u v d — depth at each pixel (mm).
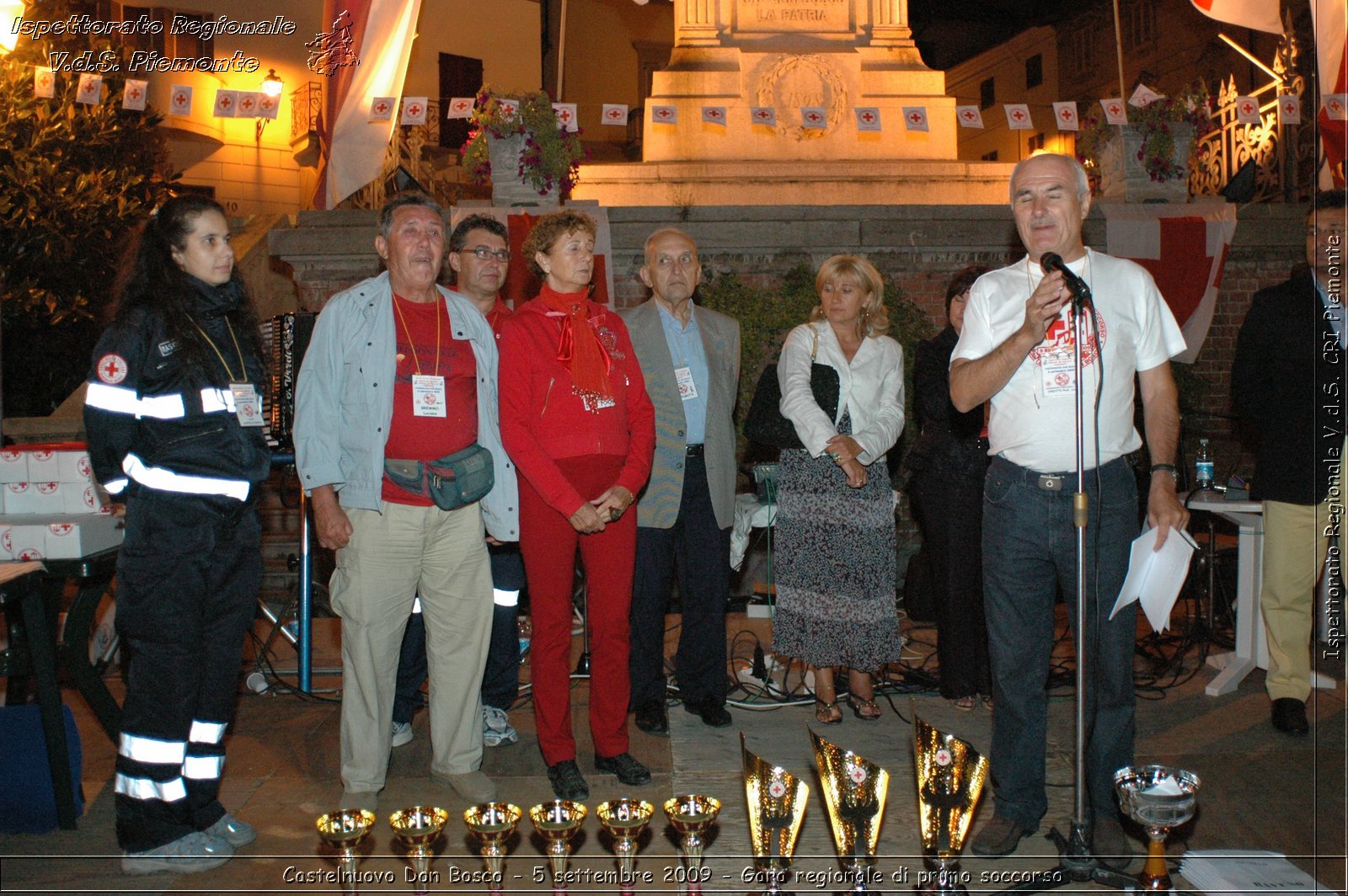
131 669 3328
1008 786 3314
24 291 9188
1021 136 29656
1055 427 3170
